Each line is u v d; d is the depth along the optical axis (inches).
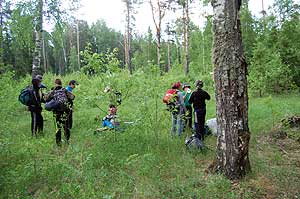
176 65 1060.5
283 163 274.2
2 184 225.0
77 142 325.7
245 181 227.8
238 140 232.7
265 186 222.2
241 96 233.1
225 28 231.3
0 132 348.2
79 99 369.1
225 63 232.7
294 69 739.4
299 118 399.9
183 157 281.9
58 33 743.1
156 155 280.7
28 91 363.3
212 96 690.8
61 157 276.1
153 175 240.5
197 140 306.0
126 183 225.1
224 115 235.9
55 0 706.2
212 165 250.4
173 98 345.4
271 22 800.9
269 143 336.5
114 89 335.0
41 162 263.4
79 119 447.5
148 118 354.9
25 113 545.3
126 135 327.3
